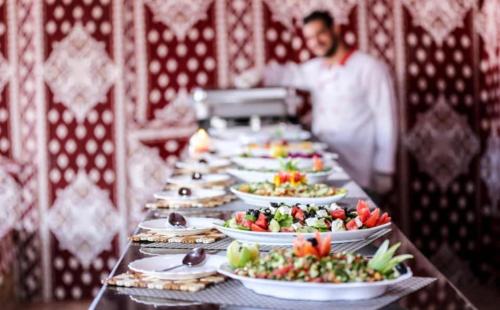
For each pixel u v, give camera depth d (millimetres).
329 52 5402
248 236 1927
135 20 5887
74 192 5938
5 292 5535
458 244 6113
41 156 5898
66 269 5992
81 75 5867
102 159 5926
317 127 5594
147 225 2162
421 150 6012
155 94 5934
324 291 1459
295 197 2477
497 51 5824
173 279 1611
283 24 5922
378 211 1997
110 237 5980
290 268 1486
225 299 1493
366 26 5902
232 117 5414
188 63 5930
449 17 5945
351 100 5422
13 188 5871
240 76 5941
